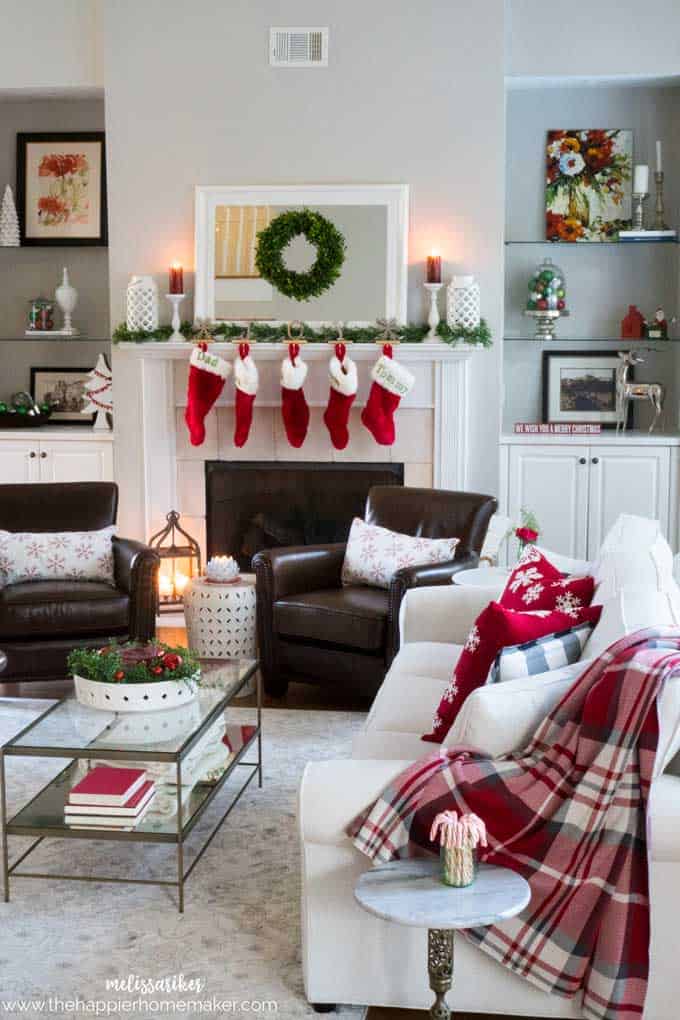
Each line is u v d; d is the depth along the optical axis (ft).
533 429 19.86
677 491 19.65
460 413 19.27
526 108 20.74
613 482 19.71
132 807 9.83
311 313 19.19
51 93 20.34
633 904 7.51
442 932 7.50
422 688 11.18
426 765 7.93
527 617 9.29
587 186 20.71
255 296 19.25
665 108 20.51
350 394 18.86
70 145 21.30
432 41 18.71
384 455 19.57
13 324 22.02
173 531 19.71
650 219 20.66
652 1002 7.68
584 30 19.36
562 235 20.76
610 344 21.16
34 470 20.31
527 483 19.77
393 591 14.57
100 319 21.85
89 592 15.76
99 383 20.27
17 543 16.49
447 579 14.94
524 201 20.92
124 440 19.90
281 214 19.13
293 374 18.83
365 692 14.97
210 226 19.26
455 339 18.67
